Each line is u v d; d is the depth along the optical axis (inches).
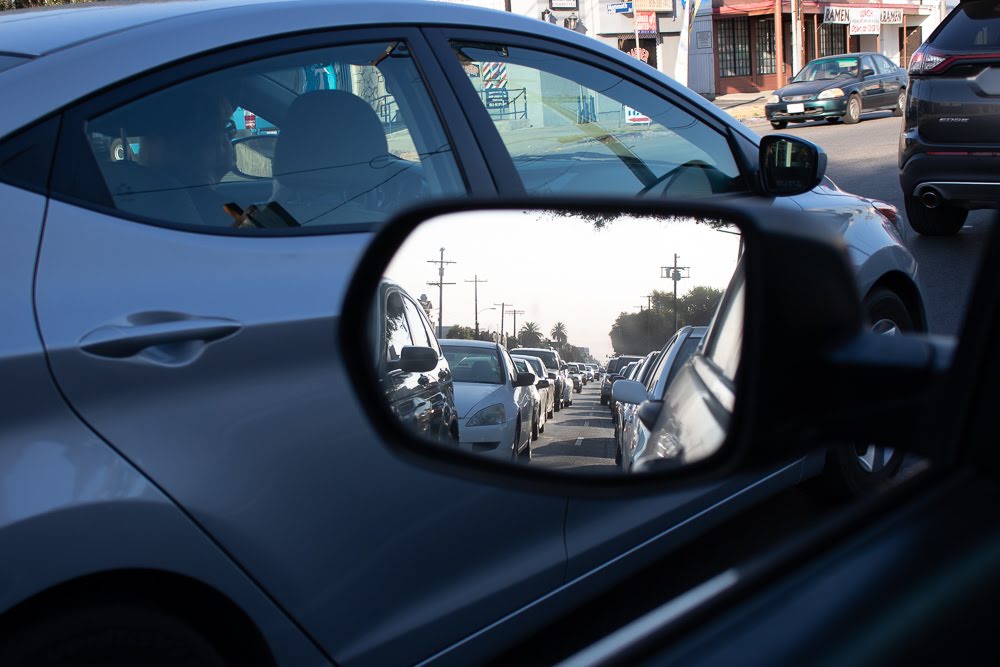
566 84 107.5
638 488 42.9
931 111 276.5
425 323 79.0
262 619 72.5
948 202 284.8
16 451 62.2
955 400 35.4
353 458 76.3
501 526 88.7
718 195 118.3
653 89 116.5
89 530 63.8
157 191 76.5
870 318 128.8
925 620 36.8
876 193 396.2
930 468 42.8
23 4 539.5
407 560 80.7
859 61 832.3
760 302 33.5
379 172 90.2
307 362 74.2
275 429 72.4
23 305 64.8
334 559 75.6
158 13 85.0
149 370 67.6
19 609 63.4
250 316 72.4
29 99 72.1
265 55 85.6
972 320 36.2
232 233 77.5
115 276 69.4
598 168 108.3
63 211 69.9
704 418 48.6
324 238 80.6
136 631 67.6
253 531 71.1
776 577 42.9
